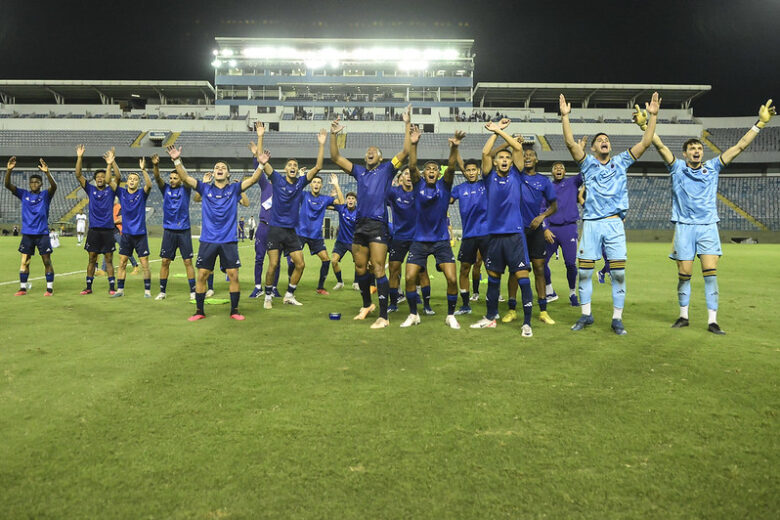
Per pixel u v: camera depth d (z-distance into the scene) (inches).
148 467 89.6
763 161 1557.6
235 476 86.4
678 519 74.9
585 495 81.3
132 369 149.3
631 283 398.3
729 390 132.6
